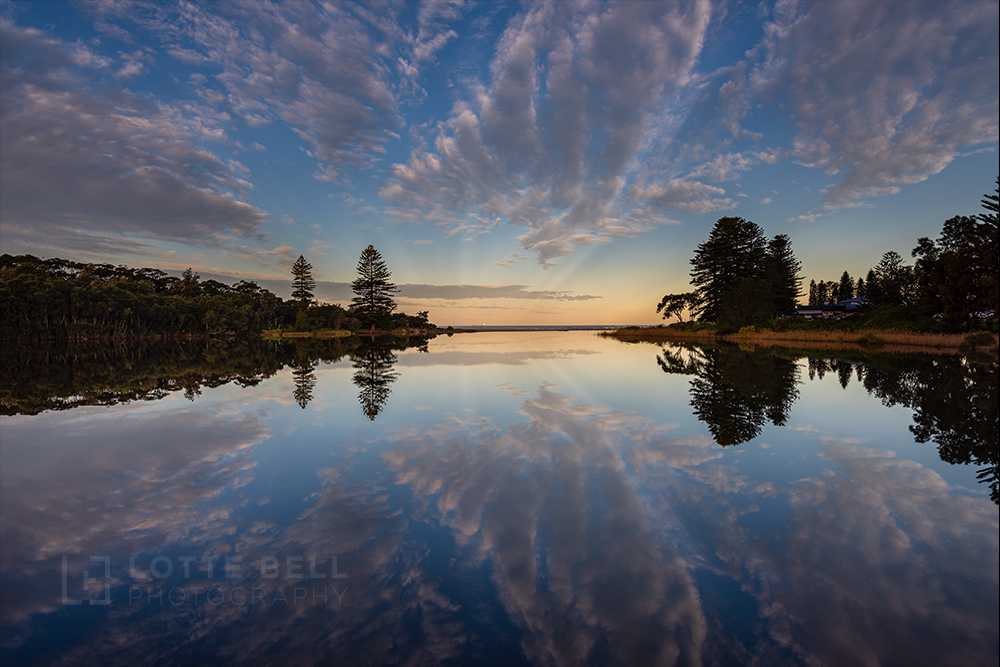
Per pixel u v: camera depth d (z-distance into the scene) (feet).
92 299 205.67
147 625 9.02
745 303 159.53
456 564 11.02
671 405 32.30
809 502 14.84
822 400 34.19
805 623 8.72
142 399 37.50
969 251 98.48
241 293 297.94
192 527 13.35
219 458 20.26
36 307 186.19
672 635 8.39
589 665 7.61
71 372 62.85
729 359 72.13
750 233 188.75
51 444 23.02
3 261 251.19
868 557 11.30
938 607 9.23
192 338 238.27
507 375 51.57
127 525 13.55
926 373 50.37
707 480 16.94
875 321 128.77
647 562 11.03
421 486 16.35
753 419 27.66
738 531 12.72
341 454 20.59
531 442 22.34
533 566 10.89
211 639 8.56
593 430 24.81
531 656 7.86
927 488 16.20
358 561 11.25
